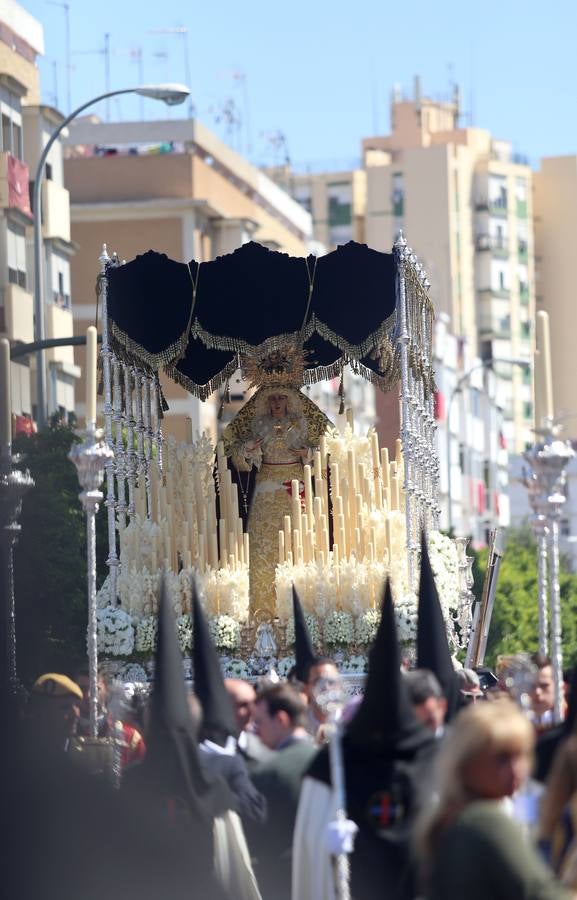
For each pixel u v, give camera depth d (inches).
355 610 906.7
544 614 615.2
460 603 994.1
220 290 956.6
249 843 529.7
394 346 951.0
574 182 5625.0
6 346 771.4
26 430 2052.2
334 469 971.9
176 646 513.0
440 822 356.2
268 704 532.1
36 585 1318.9
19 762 530.6
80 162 2950.3
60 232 2333.9
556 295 5649.6
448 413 2854.3
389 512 948.6
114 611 895.7
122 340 954.1
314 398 3513.8
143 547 938.7
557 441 612.4
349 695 895.7
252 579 989.2
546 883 342.6
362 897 459.8
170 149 3065.9
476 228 5462.6
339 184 5511.8
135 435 1040.2
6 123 2201.0
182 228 2886.3
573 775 407.8
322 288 951.6
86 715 676.7
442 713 490.3
